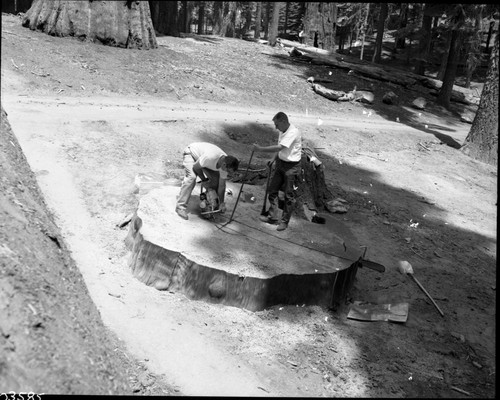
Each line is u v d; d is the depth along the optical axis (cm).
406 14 4584
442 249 973
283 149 678
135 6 2034
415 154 1712
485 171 1712
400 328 648
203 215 710
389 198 1204
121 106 1400
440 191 1379
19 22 2089
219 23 4012
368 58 4938
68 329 308
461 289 814
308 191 926
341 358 564
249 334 566
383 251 889
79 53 1770
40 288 316
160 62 1973
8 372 239
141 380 455
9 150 554
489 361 616
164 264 609
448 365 590
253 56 2794
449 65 2889
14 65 1473
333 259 668
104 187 873
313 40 3584
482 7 2453
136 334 523
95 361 311
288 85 2322
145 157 1057
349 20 4447
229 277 589
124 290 597
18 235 363
